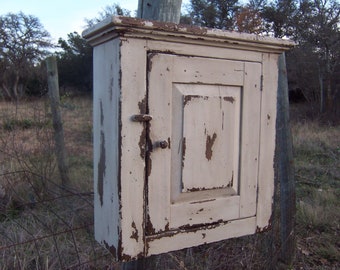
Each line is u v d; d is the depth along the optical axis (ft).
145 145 4.54
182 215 4.93
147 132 4.54
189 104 4.76
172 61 4.60
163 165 4.69
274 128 5.67
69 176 13.12
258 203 5.66
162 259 8.11
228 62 5.06
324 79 41.11
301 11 46.26
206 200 5.13
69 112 23.93
